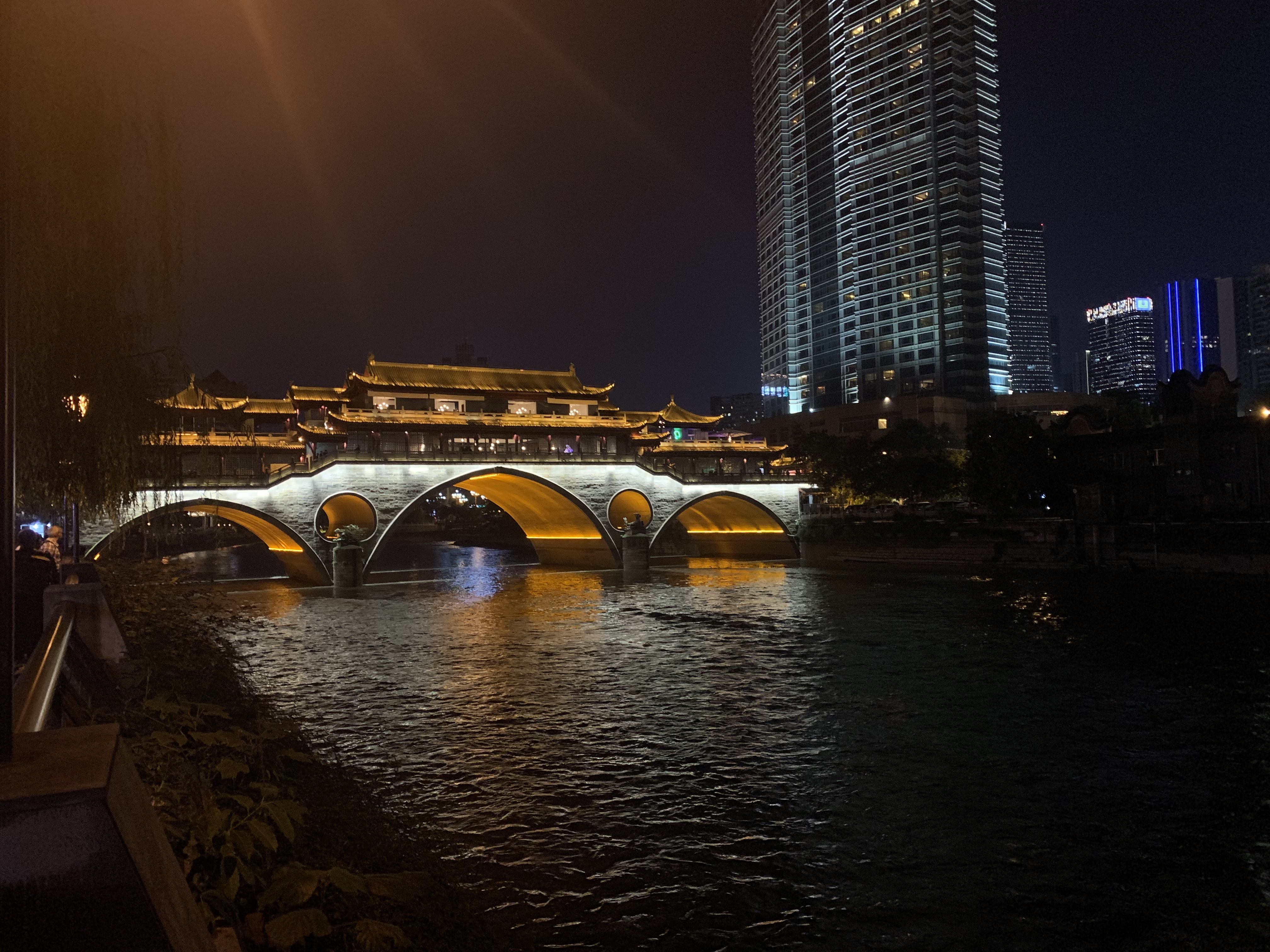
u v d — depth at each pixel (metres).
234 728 12.57
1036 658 37.88
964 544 81.88
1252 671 34.59
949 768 23.19
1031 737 25.98
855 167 182.50
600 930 14.86
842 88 186.75
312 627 50.19
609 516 90.44
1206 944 14.40
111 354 13.38
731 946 14.41
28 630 22.22
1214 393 73.44
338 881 7.14
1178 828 19.03
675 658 39.97
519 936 14.59
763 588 70.38
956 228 164.88
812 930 14.91
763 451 103.00
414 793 21.55
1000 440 81.00
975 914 15.43
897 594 63.44
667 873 17.00
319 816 13.75
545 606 59.88
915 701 30.69
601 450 88.06
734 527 105.88
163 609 20.59
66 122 11.78
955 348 164.25
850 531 92.88
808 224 198.25
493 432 80.56
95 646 13.19
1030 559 76.19
